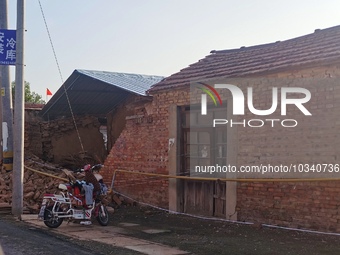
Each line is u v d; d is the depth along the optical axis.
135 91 14.77
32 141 19.25
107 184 15.06
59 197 11.09
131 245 9.28
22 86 12.74
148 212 13.05
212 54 14.93
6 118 15.57
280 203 10.68
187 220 12.14
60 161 19.75
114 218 12.53
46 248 8.77
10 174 15.03
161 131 13.56
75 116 20.30
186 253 8.66
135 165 14.31
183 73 13.74
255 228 10.84
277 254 8.51
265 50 13.20
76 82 16.53
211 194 12.39
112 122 19.75
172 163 13.13
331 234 9.72
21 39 12.67
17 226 11.04
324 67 10.05
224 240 9.73
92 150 20.44
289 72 10.68
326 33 12.34
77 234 10.34
